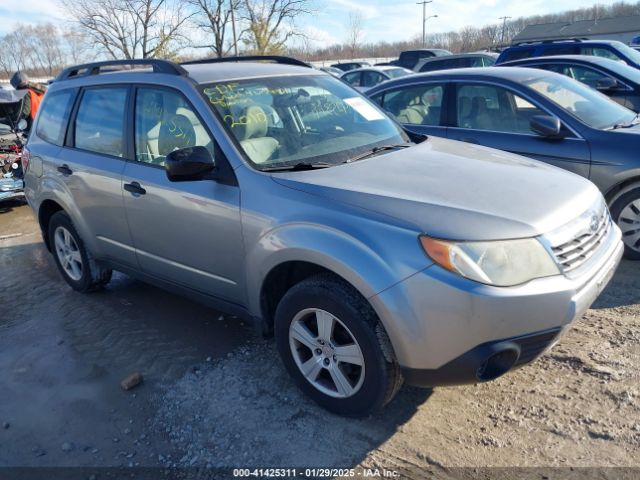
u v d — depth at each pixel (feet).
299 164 10.43
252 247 9.96
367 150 11.49
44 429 10.02
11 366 12.21
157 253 12.27
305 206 9.27
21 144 27.09
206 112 10.96
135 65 13.42
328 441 9.24
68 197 14.29
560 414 9.44
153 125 12.11
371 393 8.98
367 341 8.71
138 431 9.78
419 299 8.07
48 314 14.64
